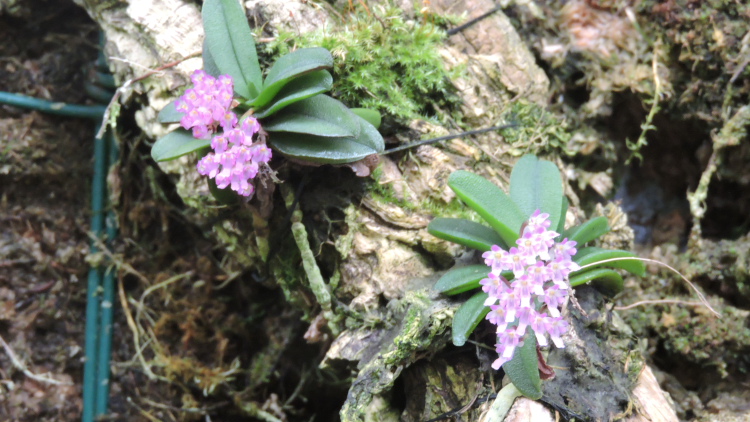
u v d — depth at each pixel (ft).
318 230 1.07
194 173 1.11
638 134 1.21
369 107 1.06
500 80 1.13
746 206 1.16
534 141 1.13
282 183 1.06
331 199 1.06
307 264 1.06
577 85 1.21
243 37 1.03
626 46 1.18
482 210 0.98
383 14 1.09
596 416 0.97
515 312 0.94
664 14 1.16
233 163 0.98
